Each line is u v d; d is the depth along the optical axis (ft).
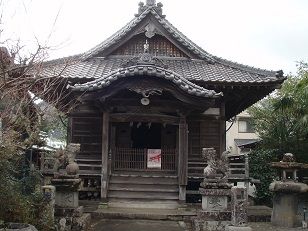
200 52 58.59
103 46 57.41
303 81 61.36
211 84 50.67
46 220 29.50
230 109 64.23
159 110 47.39
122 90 45.60
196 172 51.52
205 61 58.75
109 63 56.90
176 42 58.49
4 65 21.95
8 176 28.66
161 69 44.24
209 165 37.63
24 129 27.58
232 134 148.05
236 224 30.81
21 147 26.66
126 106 47.32
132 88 44.60
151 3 59.26
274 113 78.02
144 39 59.06
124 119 47.44
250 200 54.34
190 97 45.03
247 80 50.72
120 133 54.65
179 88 44.42
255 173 63.10
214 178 37.06
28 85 23.77
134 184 47.14
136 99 47.16
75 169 36.94
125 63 51.52
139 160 50.72
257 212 42.78
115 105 47.03
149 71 43.52
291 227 36.83
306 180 58.39
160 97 47.03
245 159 51.80
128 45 59.00
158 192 46.44
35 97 24.90
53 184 35.96
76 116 53.21
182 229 36.40
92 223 38.58
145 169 50.39
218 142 53.78
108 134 47.42
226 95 53.72
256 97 56.80
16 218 26.81
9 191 27.17
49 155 47.98
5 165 26.71
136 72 43.50
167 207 45.06
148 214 40.68
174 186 47.14
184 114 47.44
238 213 30.99
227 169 37.70
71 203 36.19
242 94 54.03
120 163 50.49
